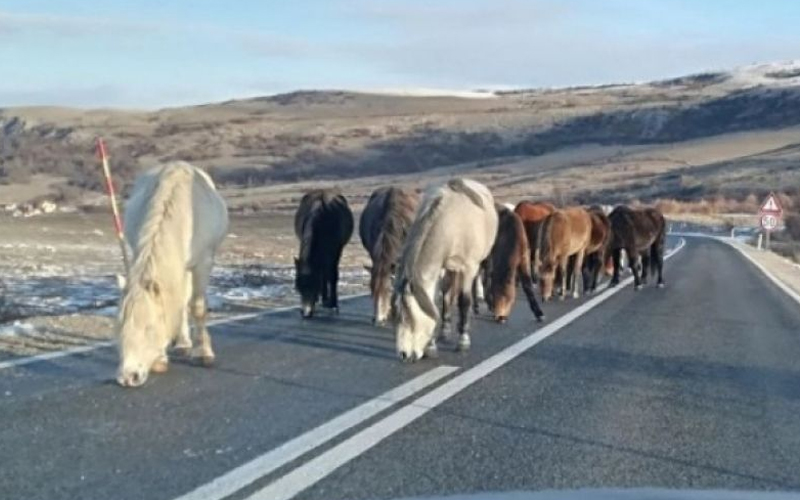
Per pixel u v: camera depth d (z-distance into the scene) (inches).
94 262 1130.7
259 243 1653.5
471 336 581.0
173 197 419.8
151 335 398.0
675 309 765.9
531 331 610.2
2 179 4274.1
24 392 384.5
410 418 357.7
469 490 270.4
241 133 6840.6
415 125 7377.0
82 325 573.0
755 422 370.0
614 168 5629.9
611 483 281.9
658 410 385.7
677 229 3115.2
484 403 388.5
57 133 6254.9
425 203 506.0
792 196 3732.8
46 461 290.0
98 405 364.2
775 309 794.2
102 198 3558.1
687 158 5954.7
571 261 866.1
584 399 402.6
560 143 7130.9
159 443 313.4
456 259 507.8
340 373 444.5
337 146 6619.1
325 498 261.3
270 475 281.1
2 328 553.6
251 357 478.9
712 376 466.9
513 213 661.9
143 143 6318.9
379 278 601.0
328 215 646.5
